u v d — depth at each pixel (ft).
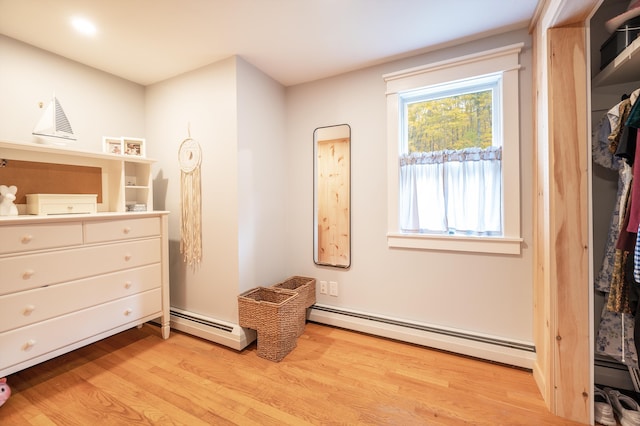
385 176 7.26
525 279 5.93
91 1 4.86
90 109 7.23
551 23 4.42
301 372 5.77
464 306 6.48
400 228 7.14
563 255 4.49
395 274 7.19
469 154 6.39
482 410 4.72
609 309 4.54
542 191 5.04
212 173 7.14
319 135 8.07
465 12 5.27
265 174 7.73
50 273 5.23
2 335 4.69
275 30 5.80
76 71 6.97
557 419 4.52
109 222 6.11
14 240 4.81
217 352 6.57
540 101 5.12
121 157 6.67
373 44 6.33
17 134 6.05
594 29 5.32
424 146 6.95
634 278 4.09
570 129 4.43
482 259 6.29
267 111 7.79
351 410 4.72
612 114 4.50
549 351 4.63
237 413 4.66
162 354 6.47
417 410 4.72
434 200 6.77
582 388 4.44
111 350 6.63
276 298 7.10
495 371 5.78
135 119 8.17
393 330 7.09
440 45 6.40
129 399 4.98
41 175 6.24
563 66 4.44
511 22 5.59
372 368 5.91
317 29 5.78
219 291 7.14
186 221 7.59
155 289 7.00
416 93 6.93
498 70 5.93
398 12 5.25
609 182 5.31
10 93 5.97
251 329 6.94
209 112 7.16
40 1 4.83
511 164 5.90
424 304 6.88
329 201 8.01
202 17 5.36
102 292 5.99
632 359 4.60
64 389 5.24
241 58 6.88
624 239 4.32
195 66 7.23
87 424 4.43
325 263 8.07
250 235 7.22
